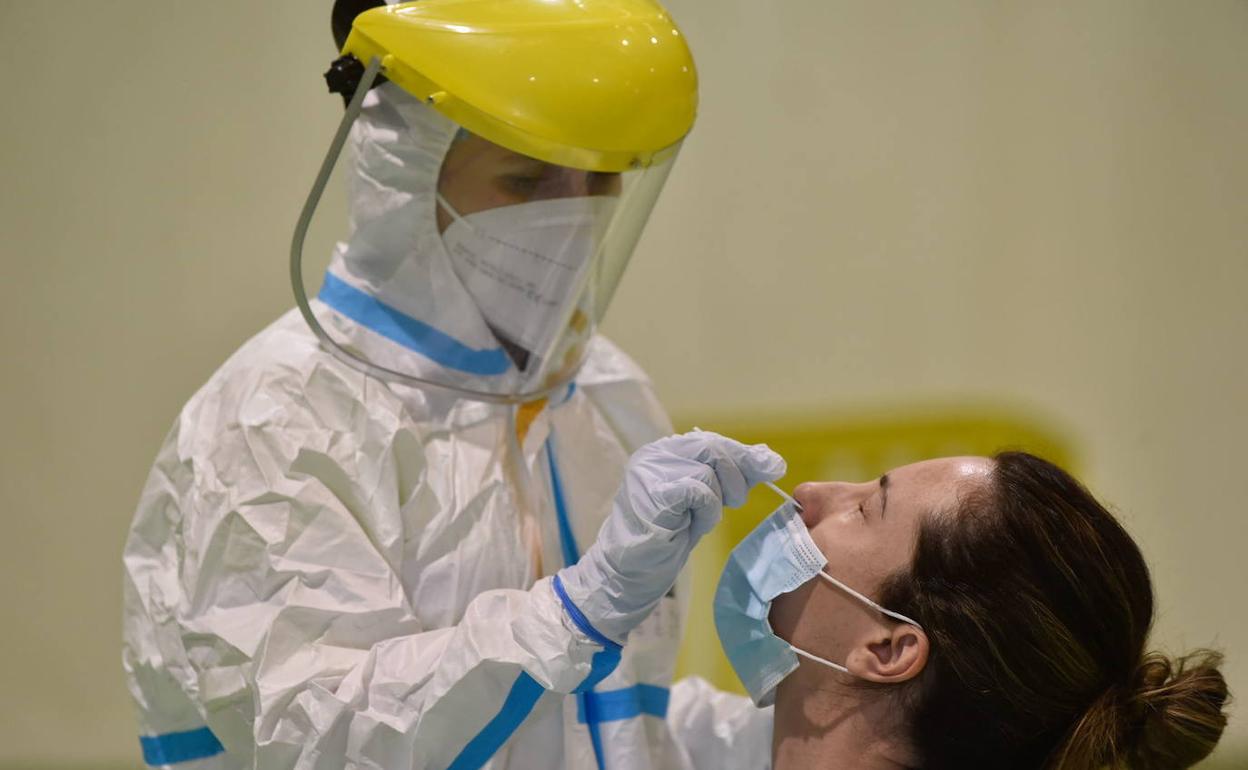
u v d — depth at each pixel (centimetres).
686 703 379
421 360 304
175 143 636
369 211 301
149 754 312
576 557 328
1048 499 279
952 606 274
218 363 646
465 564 298
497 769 298
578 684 262
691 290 699
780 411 700
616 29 294
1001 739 276
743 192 694
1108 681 275
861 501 298
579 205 301
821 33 681
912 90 684
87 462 653
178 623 286
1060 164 686
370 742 265
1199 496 694
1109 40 677
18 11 627
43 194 638
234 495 281
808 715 292
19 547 656
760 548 296
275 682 267
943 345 696
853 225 693
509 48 283
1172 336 691
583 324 328
